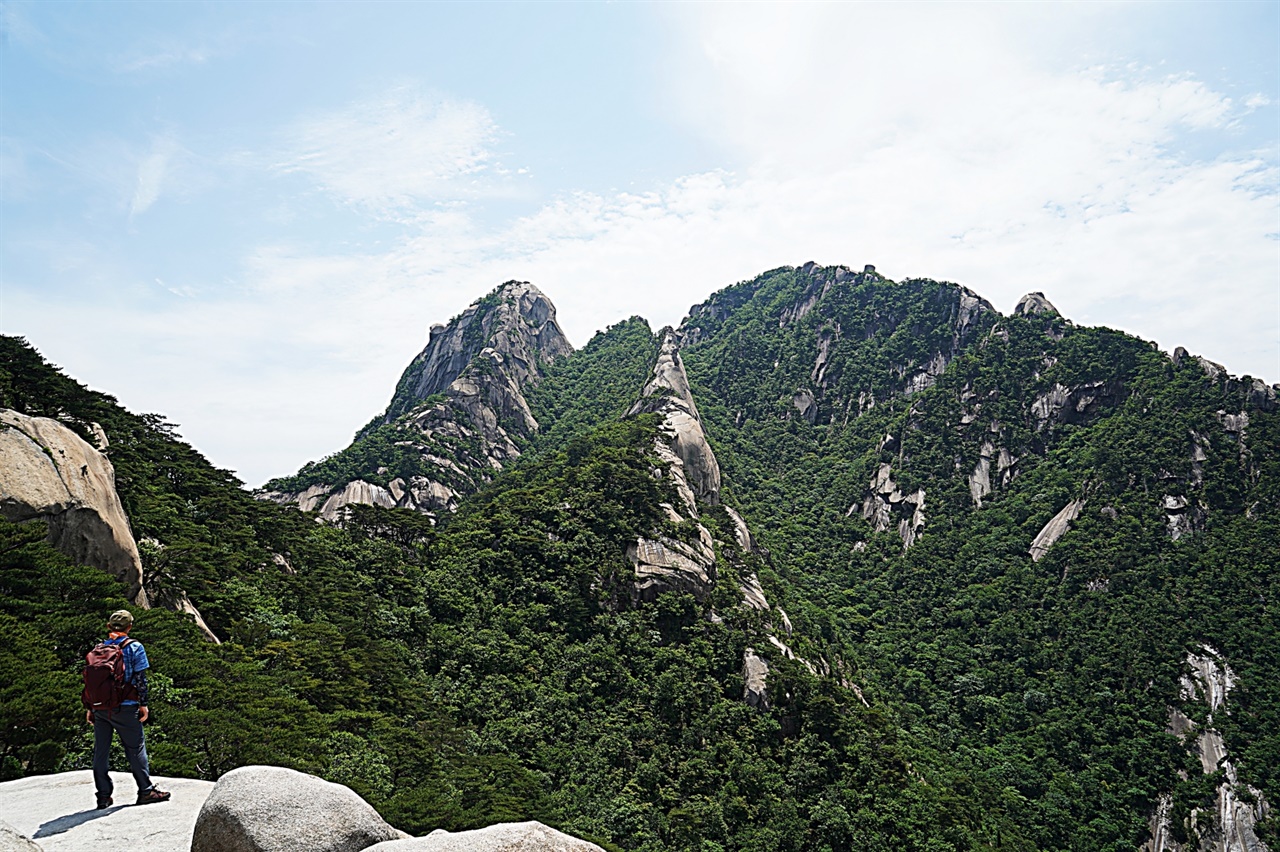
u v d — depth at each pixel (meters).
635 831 47.34
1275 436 108.19
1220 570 95.38
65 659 27.86
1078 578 101.12
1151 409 120.06
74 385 58.31
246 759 29.34
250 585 55.03
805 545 126.19
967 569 111.25
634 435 100.50
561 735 54.81
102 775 12.16
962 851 55.69
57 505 33.50
